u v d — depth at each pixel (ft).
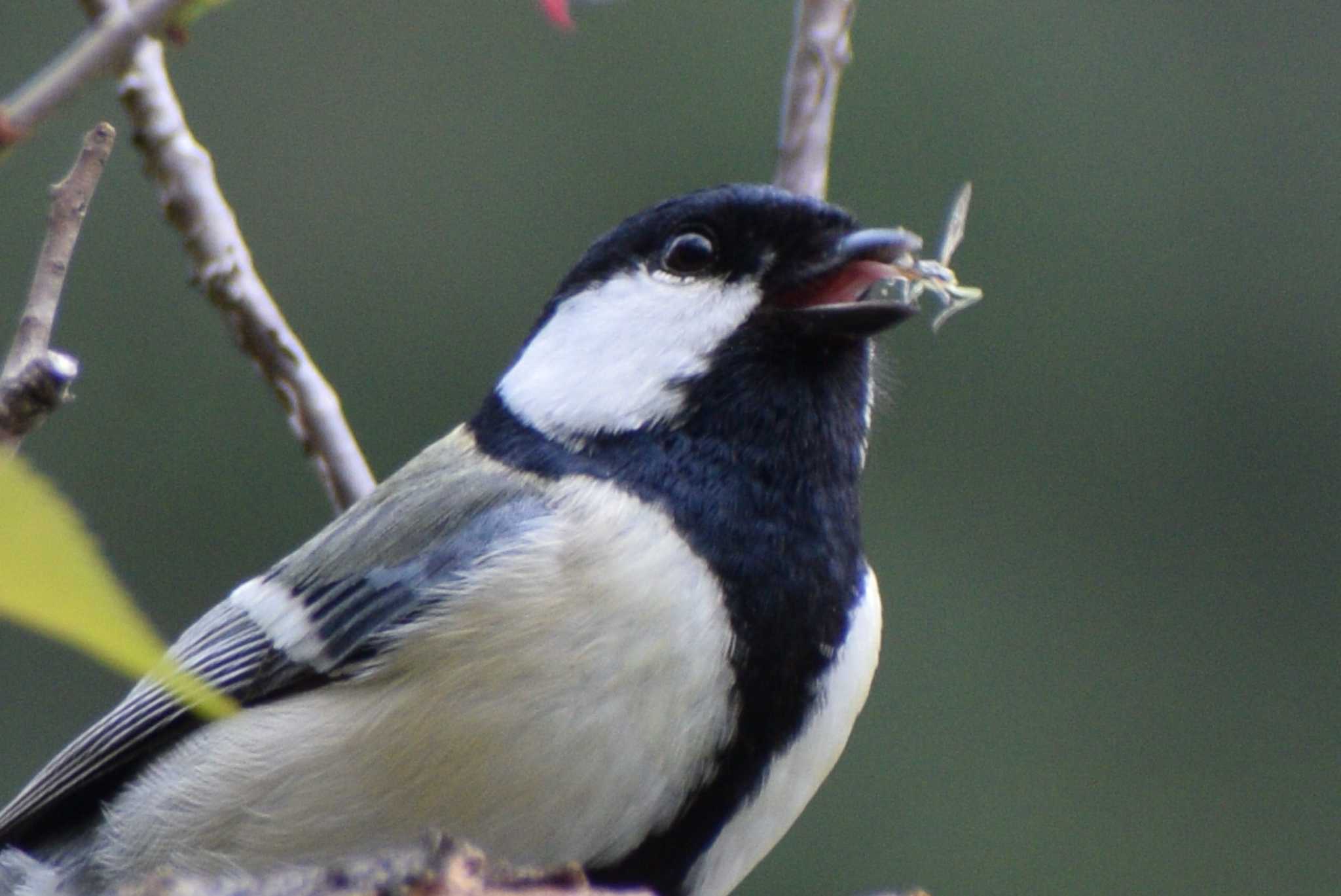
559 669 16.37
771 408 17.92
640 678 16.43
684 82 41.98
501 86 42.16
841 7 21.58
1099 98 41.24
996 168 41.09
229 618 18.76
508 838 16.71
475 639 16.57
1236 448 40.16
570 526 17.10
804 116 21.50
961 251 40.86
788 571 17.26
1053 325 40.60
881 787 38.06
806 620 17.25
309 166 41.57
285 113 41.70
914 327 40.37
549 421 18.43
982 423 40.11
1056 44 41.39
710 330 18.12
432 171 41.68
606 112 42.04
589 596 16.55
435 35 42.24
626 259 18.60
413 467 19.30
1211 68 41.11
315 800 17.17
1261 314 40.50
